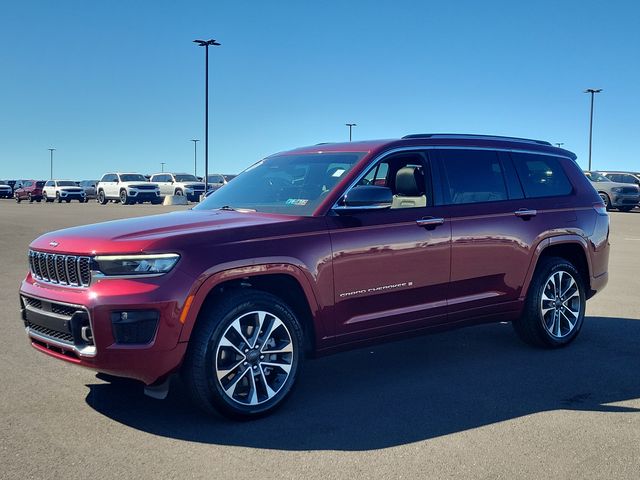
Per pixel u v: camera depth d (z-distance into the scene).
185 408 4.67
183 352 4.12
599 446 3.99
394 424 4.36
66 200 47.72
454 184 5.64
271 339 4.57
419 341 6.70
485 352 6.24
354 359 6.03
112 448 3.95
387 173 5.64
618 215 27.16
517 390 5.08
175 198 37.94
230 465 3.72
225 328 4.27
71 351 4.24
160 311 4.04
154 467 3.69
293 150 6.04
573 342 6.59
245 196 5.49
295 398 4.91
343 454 3.87
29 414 4.52
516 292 5.96
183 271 4.12
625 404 4.76
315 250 4.67
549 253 6.44
